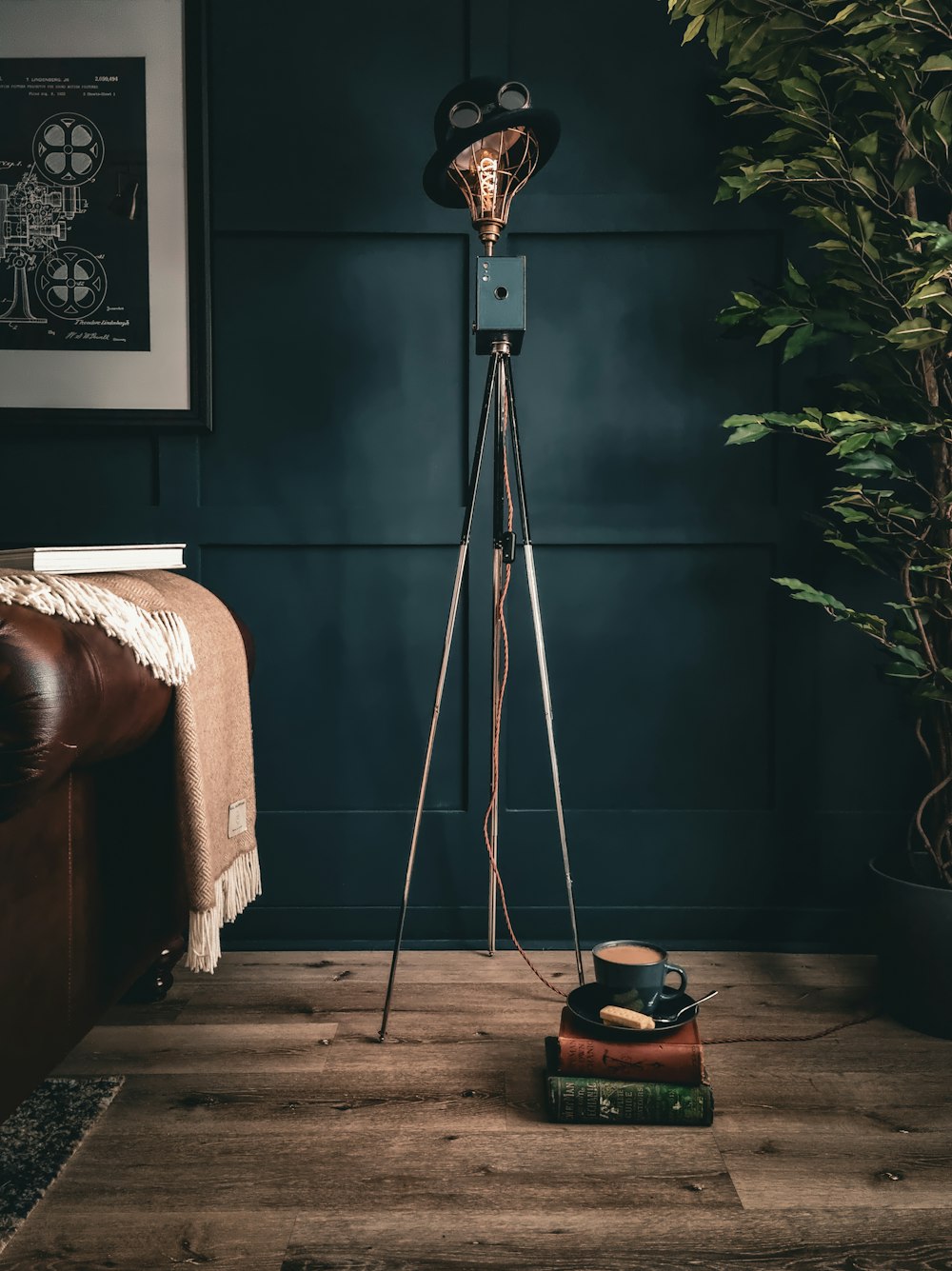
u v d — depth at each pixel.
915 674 1.54
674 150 1.85
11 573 1.03
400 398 1.88
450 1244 1.01
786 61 1.57
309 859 1.90
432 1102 1.30
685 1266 0.98
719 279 1.87
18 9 1.81
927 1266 0.99
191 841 1.23
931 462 1.84
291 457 1.89
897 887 1.53
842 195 1.60
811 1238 1.03
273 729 1.91
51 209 1.84
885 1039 1.50
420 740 1.92
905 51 1.44
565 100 1.85
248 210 1.84
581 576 1.91
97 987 1.16
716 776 1.92
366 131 1.84
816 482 1.87
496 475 1.57
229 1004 1.62
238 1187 1.11
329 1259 0.99
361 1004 1.62
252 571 1.90
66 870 1.06
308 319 1.88
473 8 1.81
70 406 1.86
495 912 1.87
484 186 1.50
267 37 1.83
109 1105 1.29
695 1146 1.20
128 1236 1.03
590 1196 1.10
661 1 1.84
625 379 1.88
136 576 1.42
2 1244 1.01
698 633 1.91
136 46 1.82
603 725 1.92
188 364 1.86
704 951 1.89
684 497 1.89
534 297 1.88
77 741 0.91
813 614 1.88
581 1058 1.25
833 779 1.91
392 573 1.90
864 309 1.55
